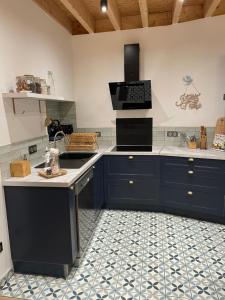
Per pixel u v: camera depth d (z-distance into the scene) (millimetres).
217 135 3262
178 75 3436
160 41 3430
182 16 3332
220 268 2146
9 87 2076
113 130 3801
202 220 3078
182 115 3512
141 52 3516
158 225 2963
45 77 2750
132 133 3748
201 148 3318
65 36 3402
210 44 3225
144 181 3250
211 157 2826
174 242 2572
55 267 2102
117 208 3482
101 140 3869
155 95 3570
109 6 2648
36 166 2496
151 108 3602
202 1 3168
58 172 2133
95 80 3725
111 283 2000
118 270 2156
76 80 3783
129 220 3117
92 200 2727
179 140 3576
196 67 3340
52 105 3533
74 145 3379
